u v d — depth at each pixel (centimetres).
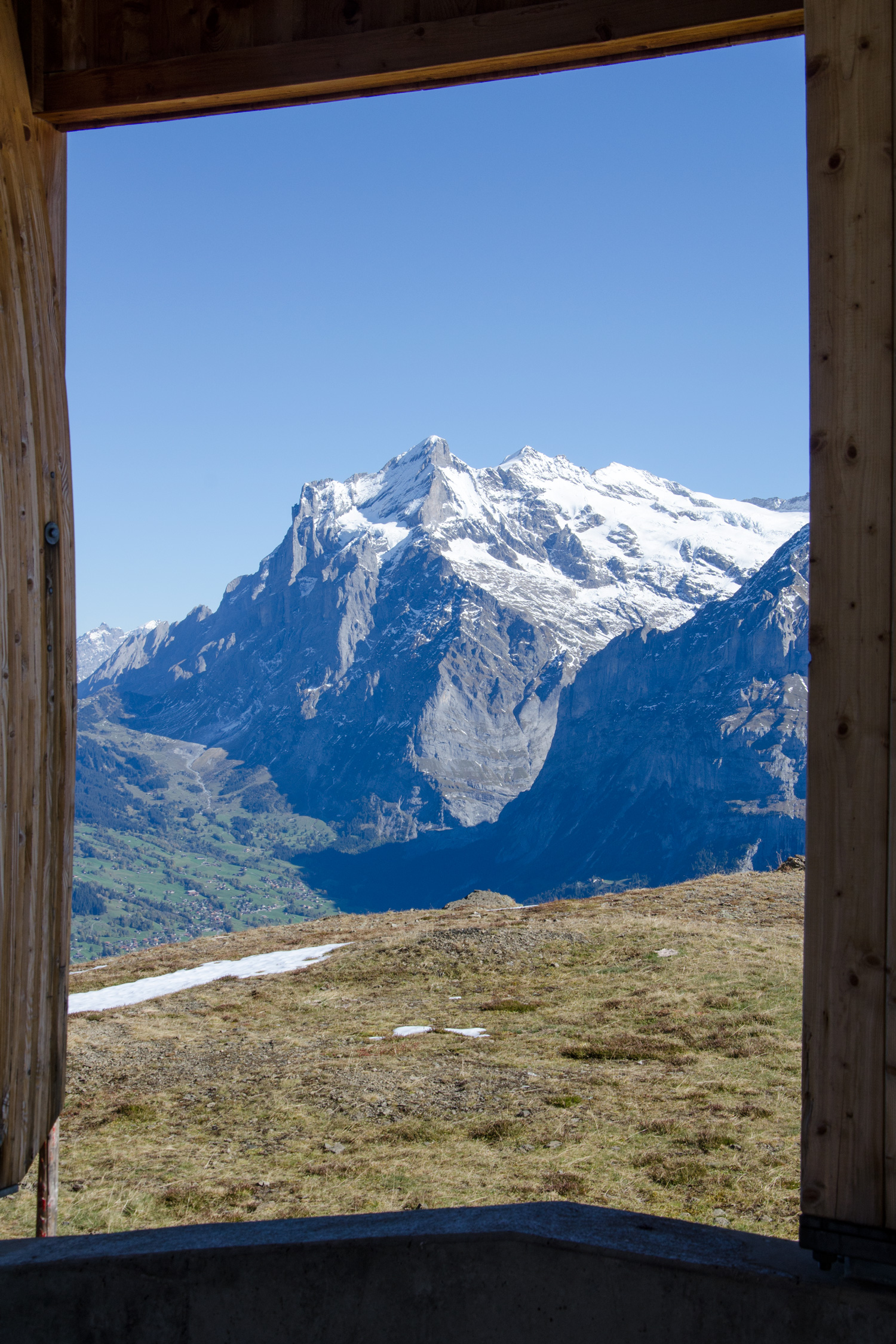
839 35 334
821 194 336
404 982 2142
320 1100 1395
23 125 448
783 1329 295
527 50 407
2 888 407
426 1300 314
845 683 325
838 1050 317
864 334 329
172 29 446
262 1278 320
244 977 2402
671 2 390
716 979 1880
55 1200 662
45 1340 325
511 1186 1030
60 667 462
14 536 423
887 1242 302
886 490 324
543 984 2003
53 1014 452
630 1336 303
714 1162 1061
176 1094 1489
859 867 319
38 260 454
